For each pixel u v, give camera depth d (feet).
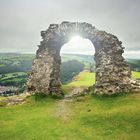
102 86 112.47
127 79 113.39
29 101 113.39
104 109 95.91
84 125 83.25
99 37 119.75
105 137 72.79
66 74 491.72
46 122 87.97
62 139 73.41
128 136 71.15
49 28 127.65
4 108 107.14
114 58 115.75
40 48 127.75
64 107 104.68
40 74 123.24
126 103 97.25
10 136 78.13
